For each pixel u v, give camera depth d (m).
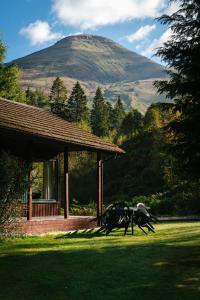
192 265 8.62
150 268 8.34
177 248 10.74
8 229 11.89
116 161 59.22
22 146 16.31
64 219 15.77
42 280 7.28
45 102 90.50
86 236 14.13
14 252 9.96
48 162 18.62
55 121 17.75
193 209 28.89
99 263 8.73
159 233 14.86
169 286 7.03
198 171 10.74
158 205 29.89
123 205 15.27
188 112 10.88
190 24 11.50
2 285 6.96
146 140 59.72
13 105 17.00
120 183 53.81
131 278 7.54
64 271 7.97
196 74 10.85
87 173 53.34
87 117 96.06
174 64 11.33
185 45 11.28
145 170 51.19
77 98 95.75
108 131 90.38
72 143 15.95
